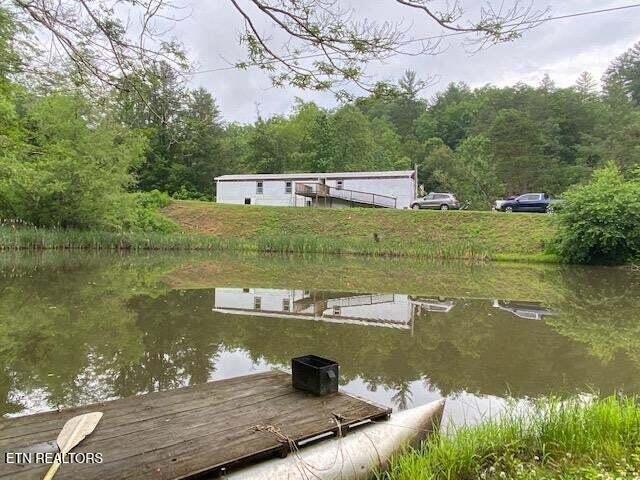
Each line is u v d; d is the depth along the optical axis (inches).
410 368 246.8
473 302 457.7
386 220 1109.7
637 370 246.2
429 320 370.9
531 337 318.0
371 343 296.8
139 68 144.0
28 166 775.7
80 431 122.9
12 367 233.1
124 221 991.0
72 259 727.7
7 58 200.4
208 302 413.4
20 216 890.1
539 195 1152.2
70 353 256.8
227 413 140.8
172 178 1590.8
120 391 204.5
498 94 2564.0
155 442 120.9
